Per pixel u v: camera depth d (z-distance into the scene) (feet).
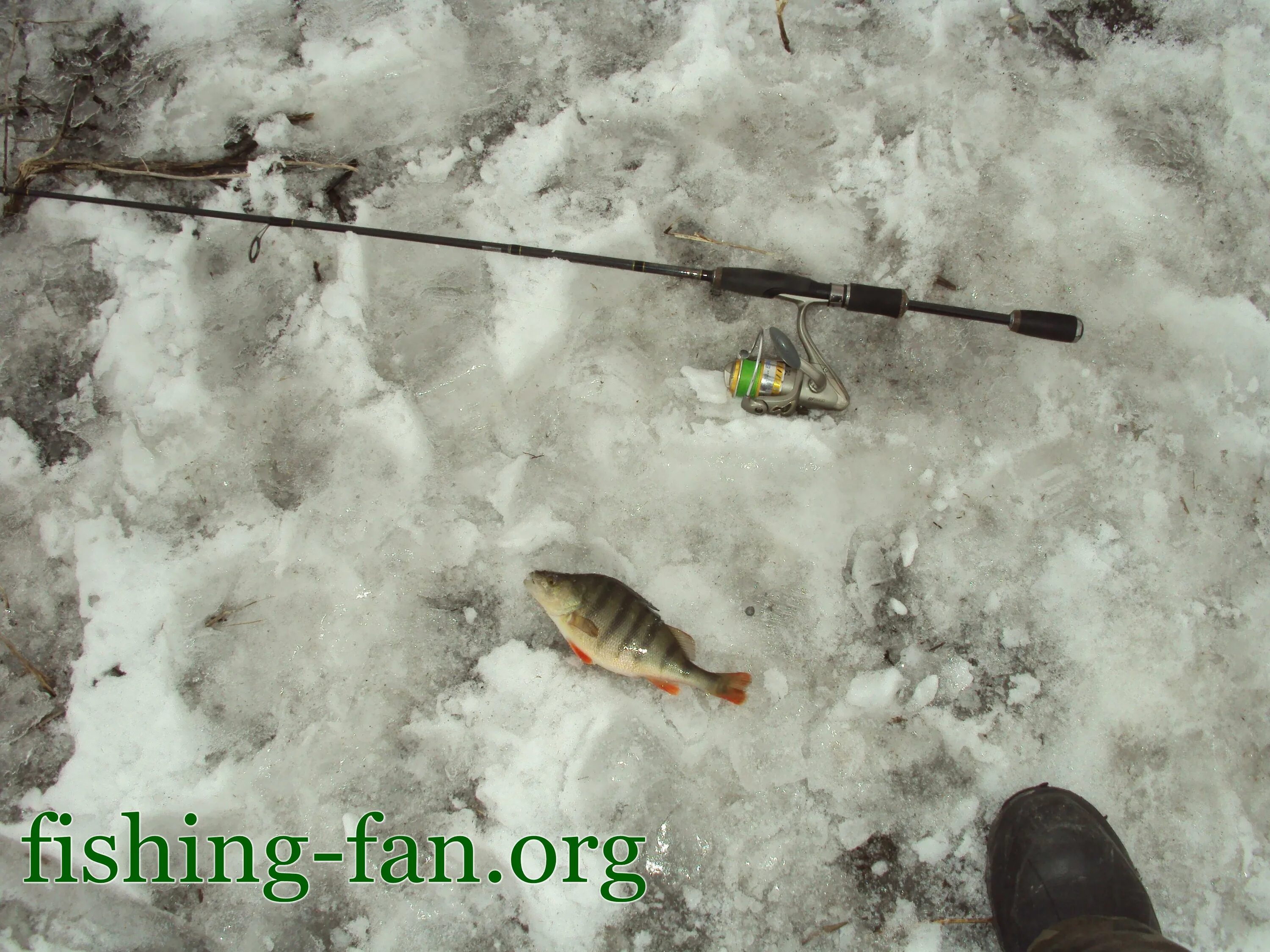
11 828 4.13
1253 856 4.13
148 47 4.49
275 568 4.25
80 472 4.28
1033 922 4.04
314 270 4.42
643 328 4.42
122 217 4.39
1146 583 4.28
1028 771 4.19
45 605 4.23
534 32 4.54
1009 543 4.31
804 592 4.28
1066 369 4.39
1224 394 4.37
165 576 4.21
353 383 4.34
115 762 4.13
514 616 4.25
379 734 4.18
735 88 4.50
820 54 4.51
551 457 4.34
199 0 4.50
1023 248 4.44
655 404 4.37
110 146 4.47
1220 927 4.10
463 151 4.49
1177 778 4.18
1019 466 4.35
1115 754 4.20
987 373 4.40
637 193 4.48
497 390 4.38
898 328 4.42
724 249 4.46
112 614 4.18
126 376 4.32
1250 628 4.26
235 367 4.35
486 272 4.42
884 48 4.51
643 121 4.50
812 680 4.22
